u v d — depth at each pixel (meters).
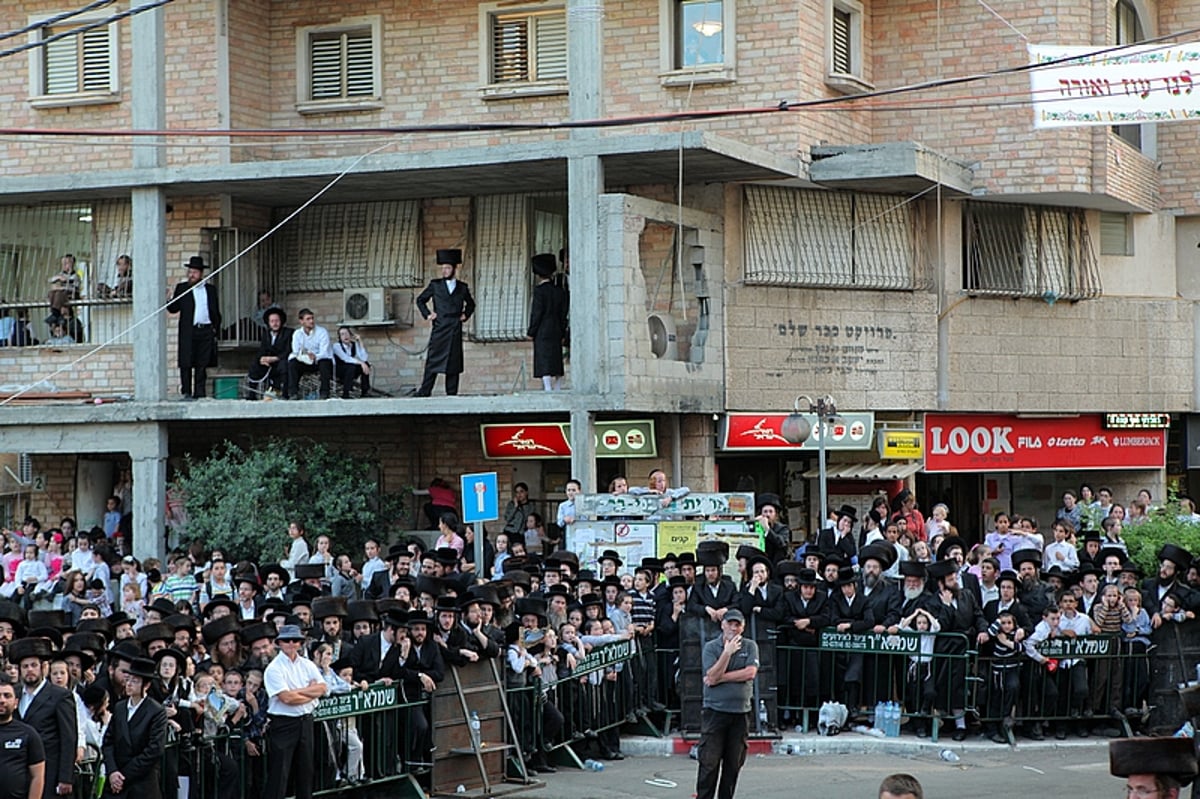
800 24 27.23
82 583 23.67
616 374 25.36
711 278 27.34
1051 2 28.64
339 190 28.45
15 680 13.62
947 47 29.17
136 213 27.92
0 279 30.03
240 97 29.17
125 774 14.20
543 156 25.77
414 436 29.69
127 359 29.27
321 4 29.58
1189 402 32.19
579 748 19.92
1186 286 32.41
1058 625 20.48
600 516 23.33
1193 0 31.52
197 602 22.34
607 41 28.19
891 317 29.14
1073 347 30.89
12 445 28.42
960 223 29.77
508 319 28.81
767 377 28.03
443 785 17.55
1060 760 19.38
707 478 27.61
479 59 28.97
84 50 29.59
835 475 28.52
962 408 29.64
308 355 27.34
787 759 19.59
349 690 16.73
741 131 27.55
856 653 20.62
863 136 29.52
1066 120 24.89
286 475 27.23
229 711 15.75
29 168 29.77
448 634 17.83
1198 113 24.36
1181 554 20.75
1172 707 20.06
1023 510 32.75
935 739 20.20
